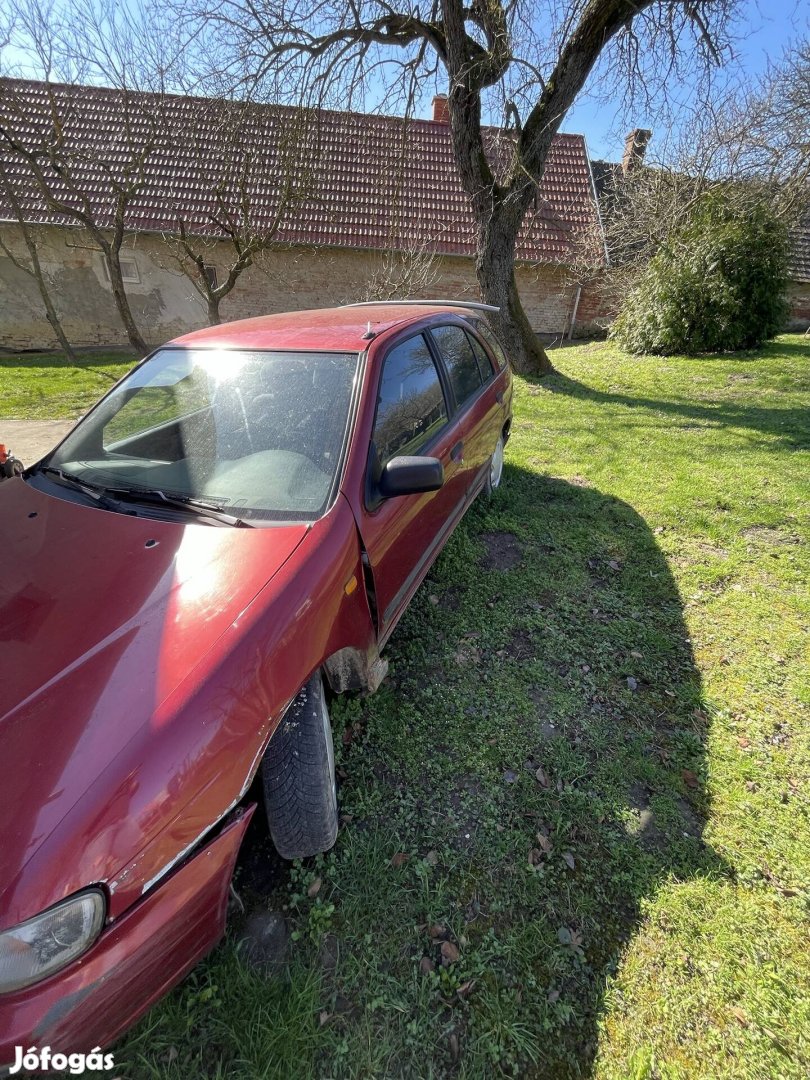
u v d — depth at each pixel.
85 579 1.75
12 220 12.64
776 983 1.64
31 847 1.16
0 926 1.10
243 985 1.61
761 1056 1.49
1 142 10.34
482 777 2.27
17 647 1.54
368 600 2.19
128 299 14.01
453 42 7.75
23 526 2.06
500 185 8.56
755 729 2.53
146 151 10.19
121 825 1.23
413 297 12.68
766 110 11.13
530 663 2.90
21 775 1.25
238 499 2.07
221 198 10.40
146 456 2.34
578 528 4.32
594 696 2.70
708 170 11.27
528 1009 1.59
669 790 2.24
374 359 2.47
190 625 1.57
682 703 2.67
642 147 14.39
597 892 1.88
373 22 8.09
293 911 1.82
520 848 2.01
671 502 4.72
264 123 9.82
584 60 7.62
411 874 1.92
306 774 1.80
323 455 2.17
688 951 1.71
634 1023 1.56
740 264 10.51
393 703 2.62
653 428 6.76
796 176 11.20
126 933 1.23
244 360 2.57
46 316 13.98
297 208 13.00
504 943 1.73
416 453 2.67
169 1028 1.52
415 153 15.04
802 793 2.23
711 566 3.81
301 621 1.70
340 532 1.96
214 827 1.43
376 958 1.70
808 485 5.00
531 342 9.43
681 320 10.81
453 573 3.65
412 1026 1.55
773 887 1.89
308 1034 1.52
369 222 13.80
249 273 13.96
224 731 1.43
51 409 8.17
